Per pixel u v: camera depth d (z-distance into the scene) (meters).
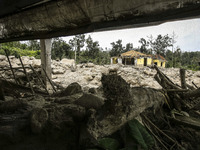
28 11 2.04
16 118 1.79
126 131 1.52
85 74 12.94
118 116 1.52
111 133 1.52
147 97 1.92
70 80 11.80
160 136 1.74
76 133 1.53
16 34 2.53
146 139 1.43
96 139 1.36
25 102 2.37
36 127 1.45
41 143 1.43
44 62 6.89
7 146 1.37
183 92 2.37
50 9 1.85
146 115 1.96
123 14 1.49
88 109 1.73
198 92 2.11
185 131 1.82
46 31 2.25
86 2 1.56
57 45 22.22
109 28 1.77
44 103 2.53
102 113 1.59
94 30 1.91
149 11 1.34
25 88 4.79
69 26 2.00
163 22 1.45
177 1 1.19
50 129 1.49
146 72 14.79
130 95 1.61
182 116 2.19
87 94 1.94
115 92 1.56
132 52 21.61
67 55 22.88
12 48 14.66
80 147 1.37
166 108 2.45
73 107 1.76
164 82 2.66
